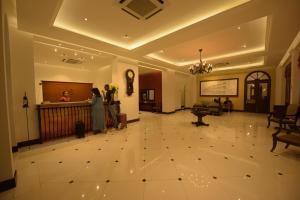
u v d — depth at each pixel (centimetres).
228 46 559
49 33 394
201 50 607
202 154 337
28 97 403
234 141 422
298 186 223
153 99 1122
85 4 303
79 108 504
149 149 368
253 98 998
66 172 266
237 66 936
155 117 837
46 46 508
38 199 201
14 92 382
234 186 224
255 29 424
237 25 368
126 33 434
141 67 884
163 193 211
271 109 933
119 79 639
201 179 243
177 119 773
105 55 612
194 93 1228
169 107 959
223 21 332
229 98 1093
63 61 745
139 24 382
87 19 358
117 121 579
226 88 1105
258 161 302
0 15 210
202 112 629
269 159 310
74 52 576
